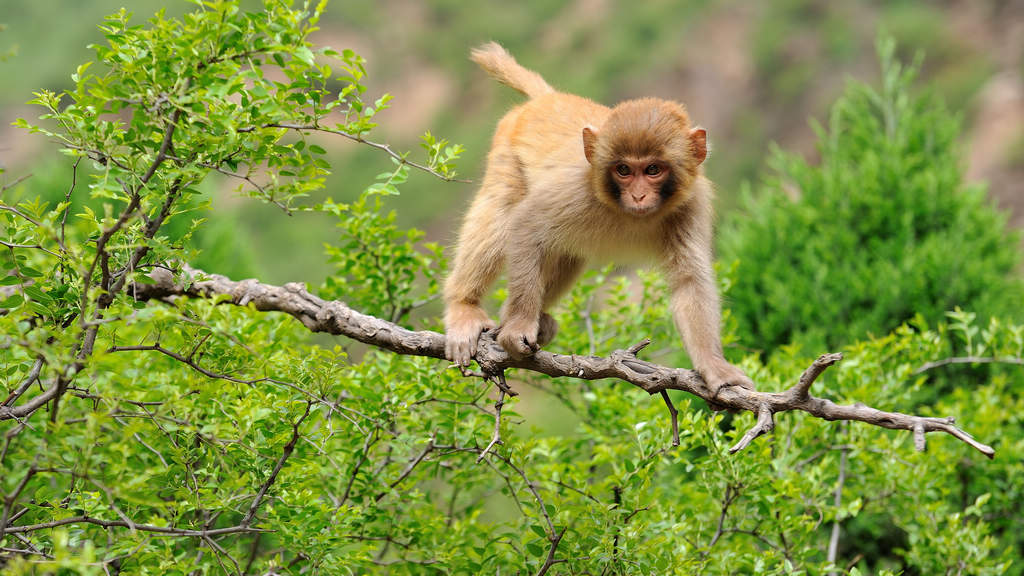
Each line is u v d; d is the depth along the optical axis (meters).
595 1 103.50
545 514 14.30
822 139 33.66
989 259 28.97
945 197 30.42
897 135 32.53
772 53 93.38
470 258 17.61
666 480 21.73
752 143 90.06
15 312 12.14
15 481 11.16
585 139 16.45
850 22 93.38
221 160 12.64
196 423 13.28
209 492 13.48
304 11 12.40
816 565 17.88
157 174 12.85
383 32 103.50
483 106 97.06
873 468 18.25
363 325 15.34
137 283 14.02
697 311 15.94
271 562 13.58
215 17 11.73
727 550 16.23
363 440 15.63
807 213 30.45
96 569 11.36
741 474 15.94
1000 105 78.81
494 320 17.19
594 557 14.28
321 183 13.17
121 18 12.55
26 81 84.06
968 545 17.39
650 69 96.31
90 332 11.97
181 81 11.82
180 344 13.36
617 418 18.86
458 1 103.88
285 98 12.88
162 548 13.51
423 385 16.14
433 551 16.08
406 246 18.97
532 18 104.50
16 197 14.92
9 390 13.40
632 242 17.20
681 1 100.12
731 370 13.66
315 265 71.62
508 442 14.92
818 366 11.55
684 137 16.39
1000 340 23.44
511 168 17.83
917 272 28.03
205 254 24.52
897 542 24.53
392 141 93.62
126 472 11.87
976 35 88.00
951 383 27.02
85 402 14.23
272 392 14.74
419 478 17.12
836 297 28.78
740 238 30.72
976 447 10.44
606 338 21.03
